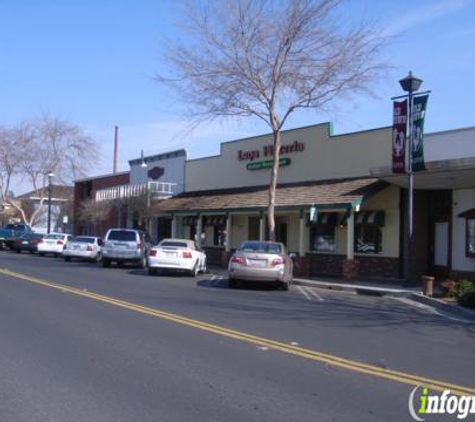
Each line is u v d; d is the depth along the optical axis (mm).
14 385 7016
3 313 12133
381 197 24359
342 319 13008
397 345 10078
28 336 9805
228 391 6914
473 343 10625
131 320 11602
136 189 38438
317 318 12992
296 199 25625
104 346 9172
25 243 41656
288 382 7371
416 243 23703
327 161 26938
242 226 32156
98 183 51625
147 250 28766
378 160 24562
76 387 6965
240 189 31766
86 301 14250
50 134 53344
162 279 21984
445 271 23234
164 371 7754
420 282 22297
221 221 33344
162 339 9805
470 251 21656
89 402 6414
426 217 24016
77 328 10609
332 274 26234
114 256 27594
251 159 31891
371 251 24781
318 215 26625
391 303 16938
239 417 6008
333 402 6598
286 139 29250
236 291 18562
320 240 27109
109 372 7656
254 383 7281
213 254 34062
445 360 9000
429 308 15891
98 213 43719
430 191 23953
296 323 12094
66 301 14172
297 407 6371
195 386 7094
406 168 20078
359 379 7613
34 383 7105
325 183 26078
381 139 24484
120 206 40312
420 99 19344
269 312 13633
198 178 36375
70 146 54062
